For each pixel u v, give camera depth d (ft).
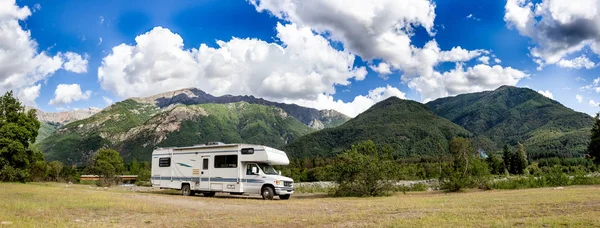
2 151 127.44
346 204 57.52
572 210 40.81
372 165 81.10
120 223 36.86
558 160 370.12
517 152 346.54
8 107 136.67
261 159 74.08
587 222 31.35
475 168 94.38
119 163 252.83
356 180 82.12
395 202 59.31
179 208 50.24
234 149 77.15
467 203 53.21
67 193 71.61
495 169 256.93
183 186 82.17
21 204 47.34
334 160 87.56
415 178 181.98
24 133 133.90
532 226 30.25
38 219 37.11
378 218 38.78
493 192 82.12
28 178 145.69
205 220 39.09
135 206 49.98
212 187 78.28
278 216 41.88
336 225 34.71
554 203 48.75
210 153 79.82
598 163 172.96
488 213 40.27
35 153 146.00
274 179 72.28
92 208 47.16
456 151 101.35
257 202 63.87
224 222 37.60
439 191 95.04
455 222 33.68
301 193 96.53
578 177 105.09
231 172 76.59
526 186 98.48
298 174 229.25
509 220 34.12
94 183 177.99
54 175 193.16
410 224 33.12
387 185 82.58
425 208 47.70
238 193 75.31
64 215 40.91
